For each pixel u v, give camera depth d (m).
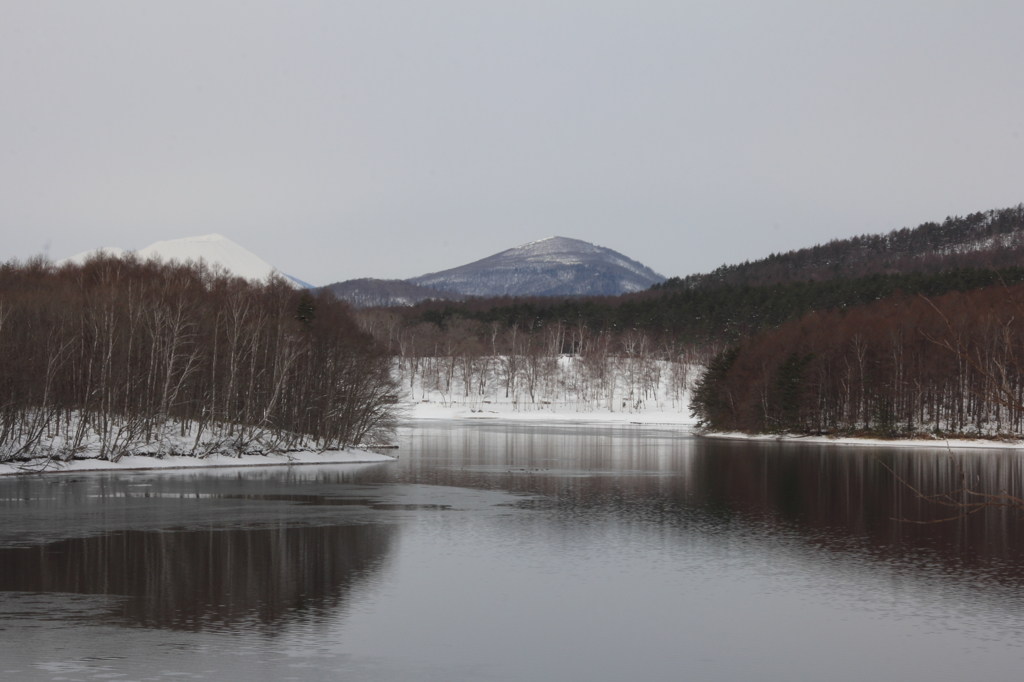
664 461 99.12
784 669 24.67
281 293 112.50
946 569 38.97
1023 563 40.44
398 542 43.97
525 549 42.72
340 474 80.69
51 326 82.31
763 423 151.75
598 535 47.41
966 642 27.50
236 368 92.69
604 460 99.88
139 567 36.34
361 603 31.17
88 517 50.19
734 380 159.88
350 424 101.75
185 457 85.94
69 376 84.62
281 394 97.69
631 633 28.12
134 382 87.50
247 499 60.12
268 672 23.33
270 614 29.36
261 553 40.09
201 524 48.22
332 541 43.75
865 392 146.12
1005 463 99.81
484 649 26.05
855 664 25.16
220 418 95.12
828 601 32.78
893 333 142.88
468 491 67.81
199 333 94.75
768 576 37.22
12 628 27.06
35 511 52.38
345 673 23.45
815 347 153.12
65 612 29.06
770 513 57.34
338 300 117.25
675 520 53.56
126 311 90.38
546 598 32.69
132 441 85.38
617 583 35.50
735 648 26.62
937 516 56.25
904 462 99.88
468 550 42.16
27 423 79.25
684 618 30.11
